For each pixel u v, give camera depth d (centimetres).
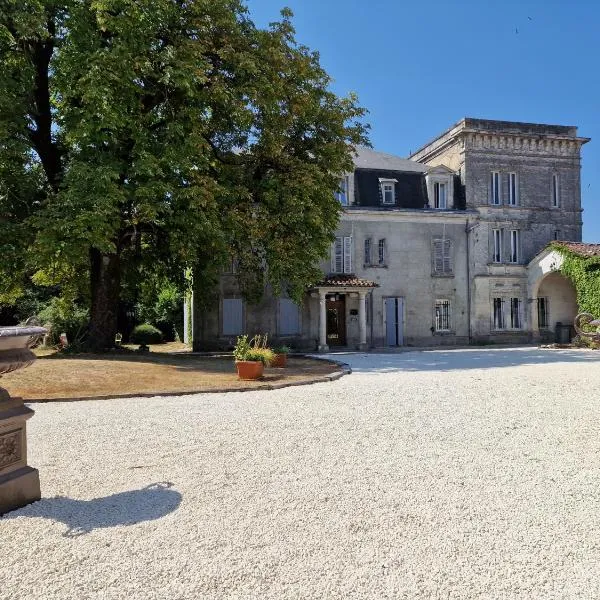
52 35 1608
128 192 1441
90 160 1484
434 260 2869
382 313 2780
